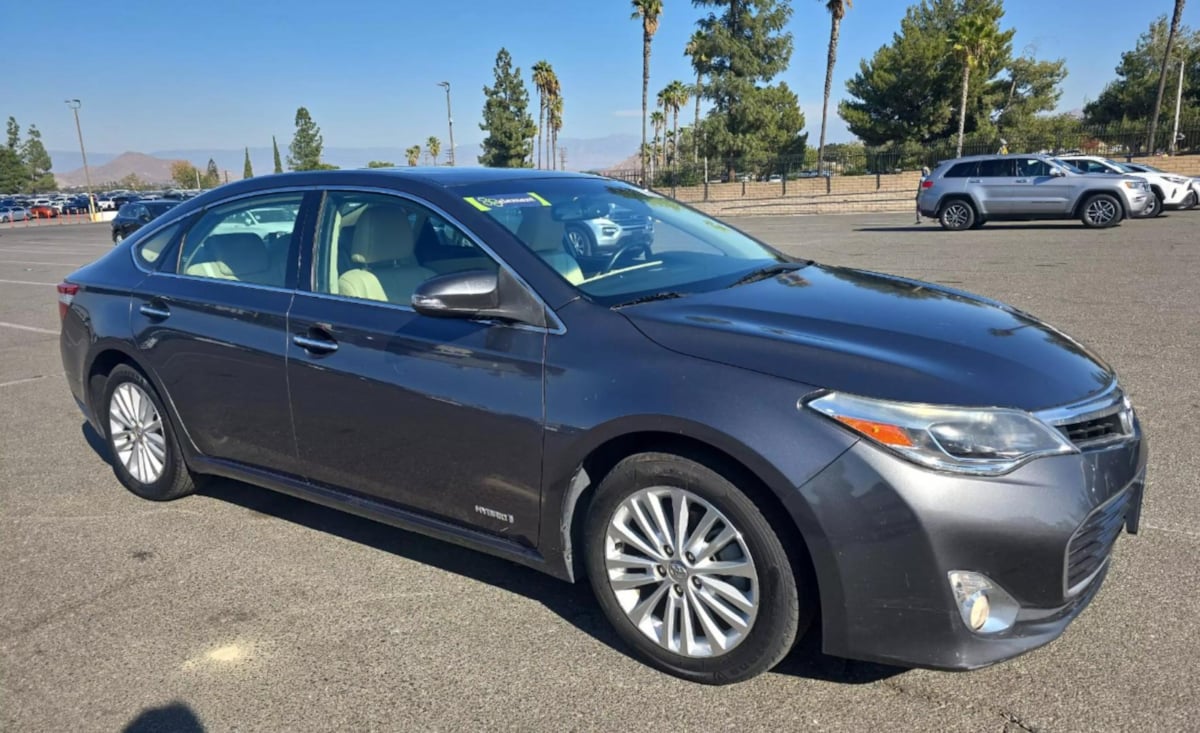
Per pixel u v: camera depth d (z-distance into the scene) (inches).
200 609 138.9
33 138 5772.6
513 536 127.0
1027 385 103.9
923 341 110.9
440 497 133.0
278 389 148.7
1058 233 706.2
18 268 821.2
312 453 147.9
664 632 115.2
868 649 101.3
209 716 111.7
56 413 263.9
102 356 183.2
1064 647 118.3
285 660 123.7
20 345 382.6
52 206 2684.5
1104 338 295.7
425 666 121.0
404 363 131.8
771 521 103.7
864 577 98.8
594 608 136.0
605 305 120.5
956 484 96.4
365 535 165.8
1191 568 137.4
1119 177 729.0
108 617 137.3
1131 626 122.2
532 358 119.3
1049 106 2183.8
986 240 669.3
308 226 151.4
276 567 153.0
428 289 120.0
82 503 185.8
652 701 111.1
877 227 911.0
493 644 126.1
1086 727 102.0
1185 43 1980.8
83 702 115.7
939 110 1855.3
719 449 104.7
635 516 115.3
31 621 136.9
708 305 122.0
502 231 131.1
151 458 181.0
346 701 113.8
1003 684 111.0
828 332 112.7
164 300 167.6
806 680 113.9
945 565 96.7
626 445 116.2
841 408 99.6
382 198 144.7
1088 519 100.7
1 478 203.5
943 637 98.5
